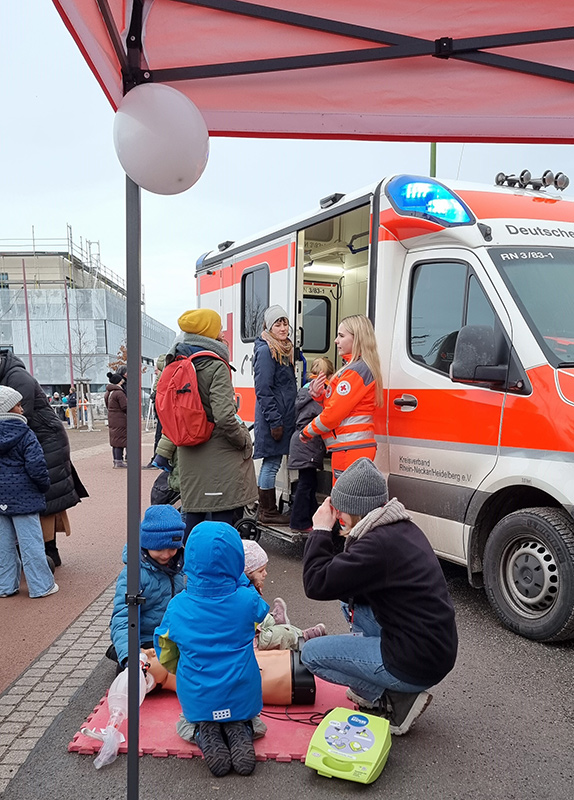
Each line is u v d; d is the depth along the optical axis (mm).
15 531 5125
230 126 3199
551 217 4895
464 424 4449
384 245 5121
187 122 2316
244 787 2648
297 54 2838
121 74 2613
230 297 7887
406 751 2914
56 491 5559
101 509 8688
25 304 50906
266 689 3180
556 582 3930
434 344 4785
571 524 3902
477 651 3965
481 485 4320
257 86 3002
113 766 2812
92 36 2256
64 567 5941
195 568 2852
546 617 3936
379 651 2963
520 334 4180
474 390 4398
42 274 60031
